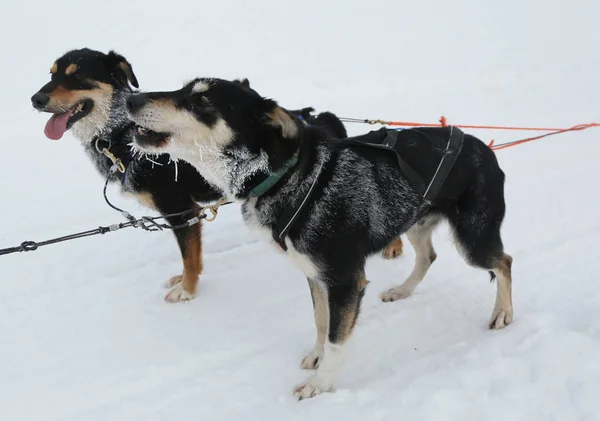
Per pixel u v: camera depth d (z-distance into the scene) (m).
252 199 2.05
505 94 4.50
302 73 4.70
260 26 5.48
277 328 2.35
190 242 2.41
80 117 2.32
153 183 2.36
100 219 2.89
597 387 1.97
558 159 3.28
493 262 2.22
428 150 2.13
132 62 4.59
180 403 2.11
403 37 5.64
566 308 2.28
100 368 2.21
